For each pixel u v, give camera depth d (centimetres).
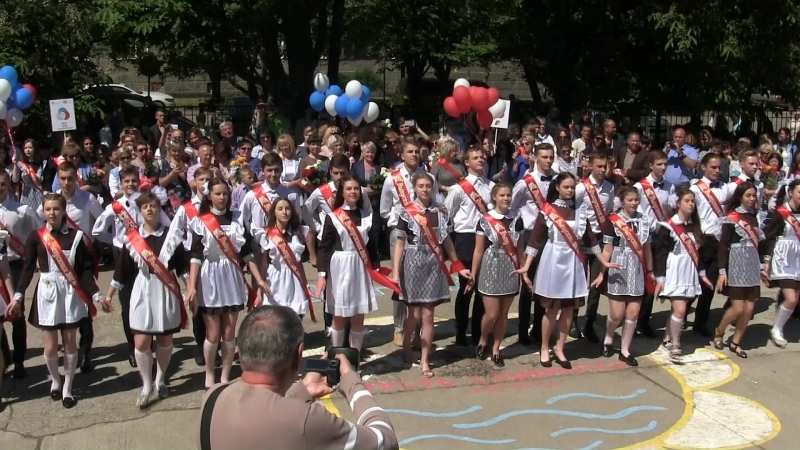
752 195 712
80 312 594
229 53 1616
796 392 653
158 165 945
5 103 955
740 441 563
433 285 654
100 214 705
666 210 775
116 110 1466
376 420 286
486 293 672
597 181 716
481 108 953
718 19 1552
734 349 738
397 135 1131
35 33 1383
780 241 738
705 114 1823
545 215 670
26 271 586
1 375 598
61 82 1446
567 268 668
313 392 296
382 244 1075
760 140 1359
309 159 931
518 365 696
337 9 1691
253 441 261
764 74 1702
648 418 597
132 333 621
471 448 543
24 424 563
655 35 1603
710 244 750
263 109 1482
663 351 742
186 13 1397
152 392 605
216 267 605
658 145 1648
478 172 737
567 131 1187
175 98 2922
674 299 705
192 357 701
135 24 1390
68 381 594
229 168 988
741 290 718
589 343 759
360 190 645
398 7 2016
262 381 273
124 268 594
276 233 639
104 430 556
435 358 709
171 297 591
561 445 550
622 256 688
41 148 1024
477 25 1994
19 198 951
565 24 1755
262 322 276
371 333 773
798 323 838
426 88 2239
